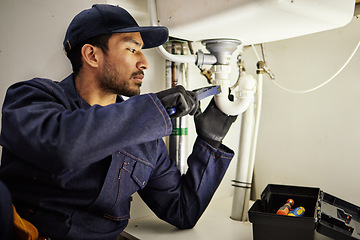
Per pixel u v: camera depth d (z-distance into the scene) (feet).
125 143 2.13
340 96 3.91
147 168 2.96
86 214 2.56
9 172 2.39
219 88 2.97
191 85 4.30
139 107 2.23
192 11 2.76
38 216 2.39
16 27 3.03
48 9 3.20
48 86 2.45
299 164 4.32
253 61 4.71
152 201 3.42
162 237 3.17
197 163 3.41
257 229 2.53
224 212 4.02
